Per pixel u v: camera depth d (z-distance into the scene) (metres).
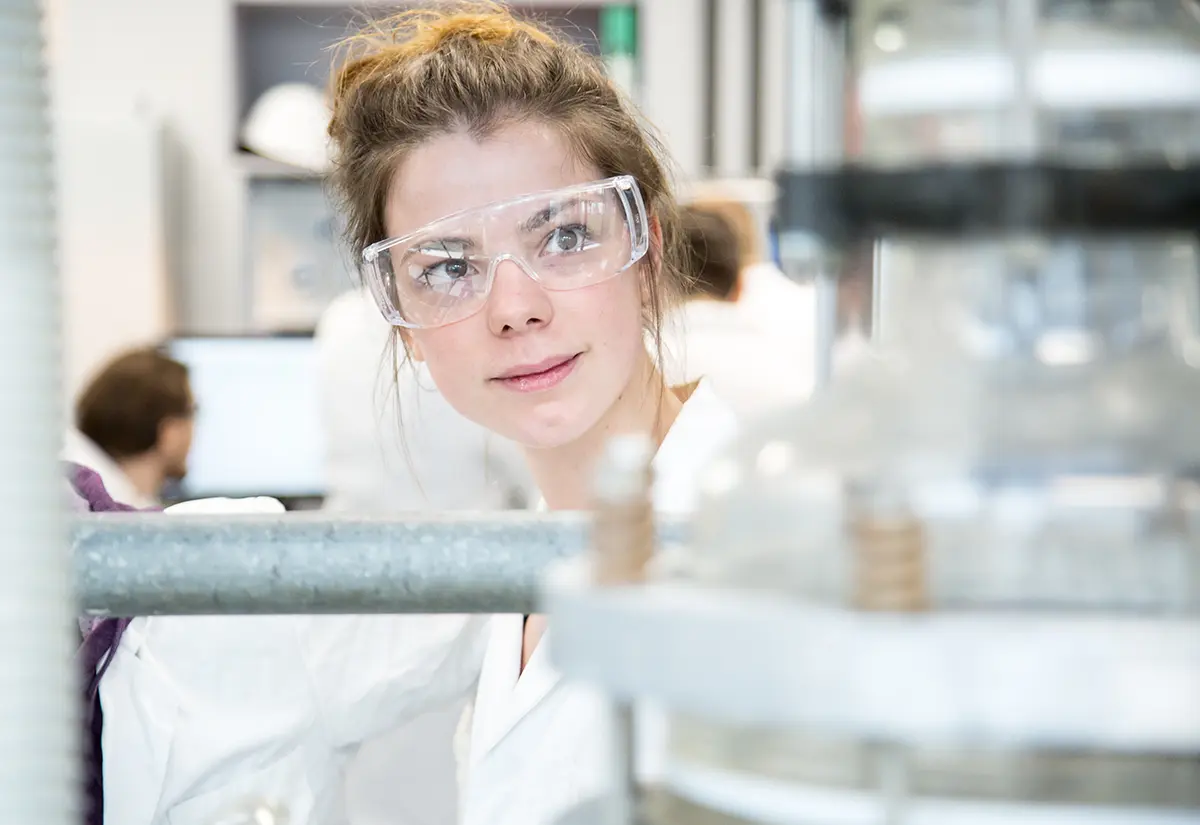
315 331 4.79
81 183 4.92
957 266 0.43
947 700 0.36
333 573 0.61
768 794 0.43
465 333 1.26
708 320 2.74
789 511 0.42
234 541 0.61
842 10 0.46
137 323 4.96
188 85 5.21
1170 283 0.44
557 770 1.05
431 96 1.30
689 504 0.81
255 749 1.16
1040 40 0.43
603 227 1.24
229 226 5.27
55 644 0.45
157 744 1.13
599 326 1.26
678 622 0.39
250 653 1.17
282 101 5.06
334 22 5.33
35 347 0.44
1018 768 0.42
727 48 5.16
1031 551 0.40
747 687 0.38
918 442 0.42
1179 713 0.36
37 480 0.44
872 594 0.38
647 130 1.50
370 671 1.21
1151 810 0.40
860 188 0.42
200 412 4.18
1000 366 0.42
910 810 0.40
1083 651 0.36
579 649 0.41
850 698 0.37
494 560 0.61
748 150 5.12
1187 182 0.40
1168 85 0.43
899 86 0.44
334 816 1.26
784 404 0.48
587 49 1.45
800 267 0.45
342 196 1.48
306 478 4.20
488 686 1.21
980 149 0.43
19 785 0.44
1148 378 0.42
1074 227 0.41
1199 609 0.39
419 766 1.33
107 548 0.60
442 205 1.30
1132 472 0.40
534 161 1.29
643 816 0.46
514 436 1.29
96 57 5.18
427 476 2.36
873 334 0.47
